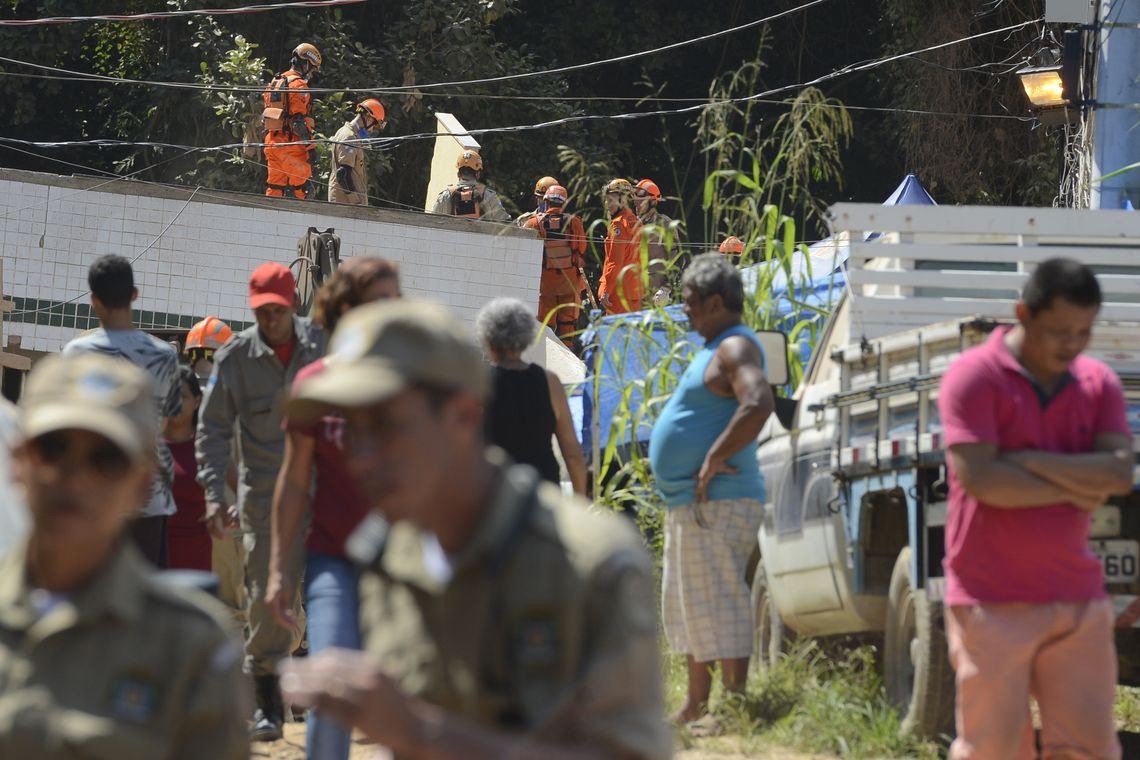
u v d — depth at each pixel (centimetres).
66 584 727
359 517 1404
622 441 2506
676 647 1944
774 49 8231
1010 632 1246
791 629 2172
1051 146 6431
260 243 4709
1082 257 1873
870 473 1806
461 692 687
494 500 680
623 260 4484
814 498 1989
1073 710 1255
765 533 2159
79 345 1891
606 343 2462
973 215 1903
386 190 7375
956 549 1278
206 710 715
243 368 1784
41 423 702
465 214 5153
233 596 2281
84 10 7538
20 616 721
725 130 2678
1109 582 1633
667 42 8069
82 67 8119
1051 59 3997
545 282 4938
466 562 675
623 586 662
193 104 7125
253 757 1767
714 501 1875
